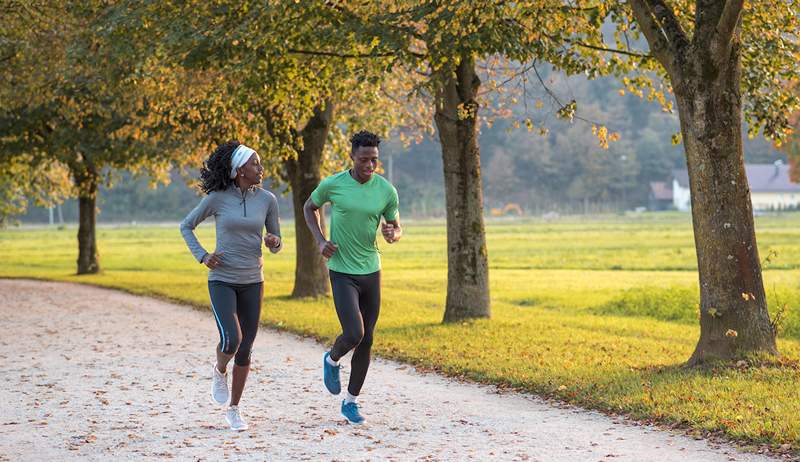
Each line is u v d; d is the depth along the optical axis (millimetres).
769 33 13008
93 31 16078
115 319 17906
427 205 130500
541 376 10141
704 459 6656
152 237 76938
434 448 7062
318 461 6688
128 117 24047
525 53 13648
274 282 30500
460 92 15969
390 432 7656
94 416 8375
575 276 31938
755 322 10188
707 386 9062
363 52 15086
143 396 9398
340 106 22922
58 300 22906
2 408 8766
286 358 12305
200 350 13141
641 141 142375
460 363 11281
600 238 61406
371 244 7902
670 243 53312
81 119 25109
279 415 8414
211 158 7691
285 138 18812
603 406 8586
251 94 15617
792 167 63594
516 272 34469
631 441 7258
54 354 12695
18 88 20828
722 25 9766
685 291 20516
